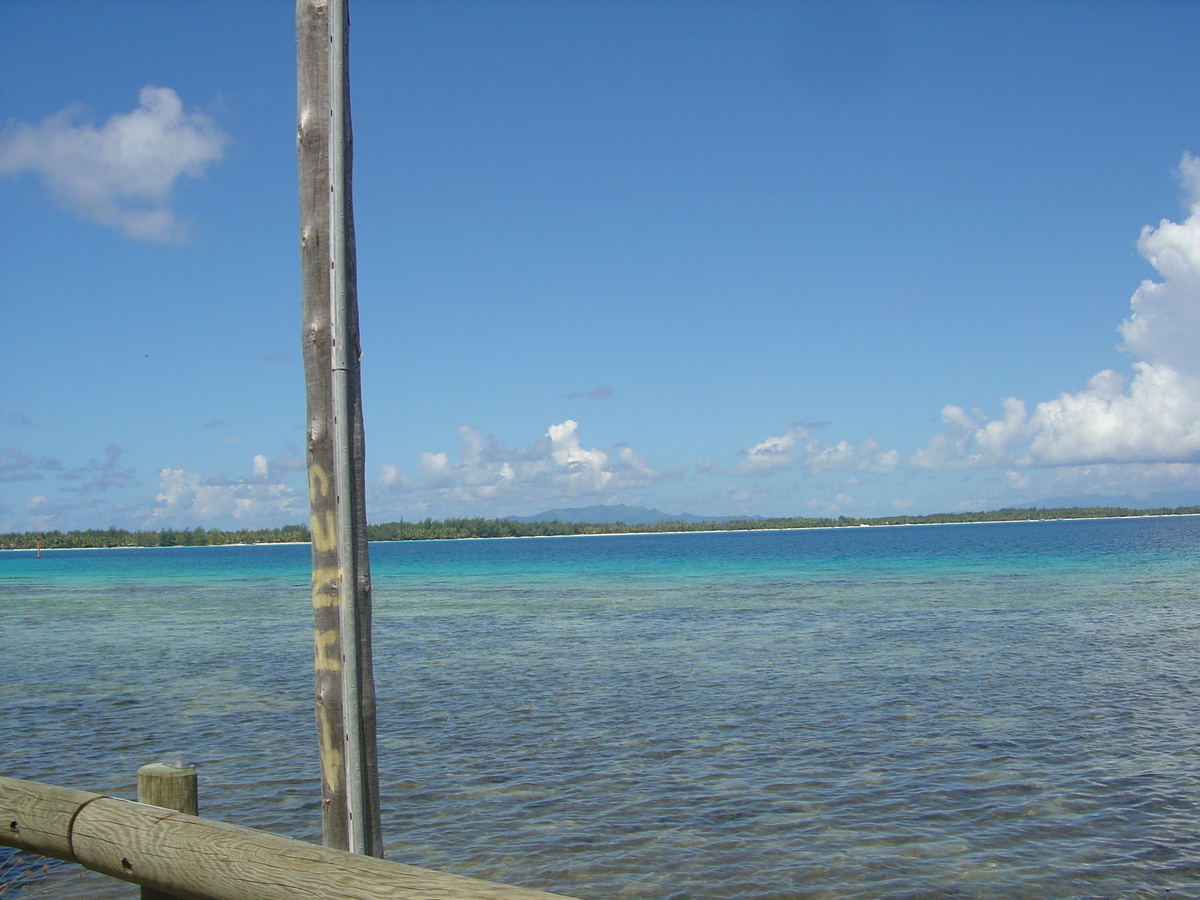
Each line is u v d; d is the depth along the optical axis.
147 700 16.20
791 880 7.64
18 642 25.78
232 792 10.37
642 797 9.99
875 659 20.02
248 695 16.70
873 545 121.75
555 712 14.77
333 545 3.81
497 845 8.57
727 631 26.45
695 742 12.51
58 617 34.44
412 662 20.92
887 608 32.66
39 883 7.36
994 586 42.25
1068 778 10.46
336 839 3.76
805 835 8.71
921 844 8.43
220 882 3.08
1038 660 19.44
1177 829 8.72
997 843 8.42
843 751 11.87
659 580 56.59
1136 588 39.19
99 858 3.52
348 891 2.72
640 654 21.70
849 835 8.69
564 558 110.44
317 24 3.94
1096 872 7.71
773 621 29.08
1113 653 20.27
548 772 11.08
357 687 3.79
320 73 3.92
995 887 7.44
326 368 3.87
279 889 2.89
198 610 37.66
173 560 122.44
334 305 3.84
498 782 10.65
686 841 8.59
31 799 3.78
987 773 10.71
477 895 2.52
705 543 177.25
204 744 12.72
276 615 34.88
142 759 11.92
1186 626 25.17
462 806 9.76
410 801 9.96
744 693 16.16
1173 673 17.56
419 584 56.97
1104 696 15.34
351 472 3.83
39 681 18.45
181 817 3.43
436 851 8.45
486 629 28.44
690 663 20.02
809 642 23.31
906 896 7.30
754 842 8.54
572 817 9.34
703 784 10.45
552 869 7.98
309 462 3.88
